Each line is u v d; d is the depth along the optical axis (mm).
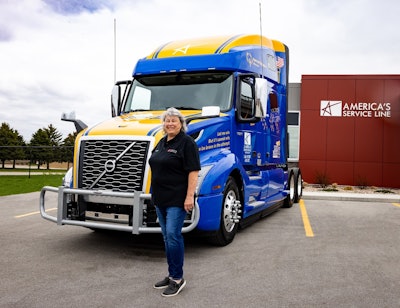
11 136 72812
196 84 7117
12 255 5727
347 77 19297
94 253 5871
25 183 19672
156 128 5648
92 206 5730
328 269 5148
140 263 5379
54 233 7266
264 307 3857
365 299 4086
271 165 9328
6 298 4043
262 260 5582
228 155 6379
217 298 4094
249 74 6898
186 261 5512
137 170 5445
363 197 13789
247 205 7125
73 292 4238
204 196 5645
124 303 3938
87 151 5785
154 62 7539
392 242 6789
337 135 19344
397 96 18844
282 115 10180
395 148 18875
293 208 11438
